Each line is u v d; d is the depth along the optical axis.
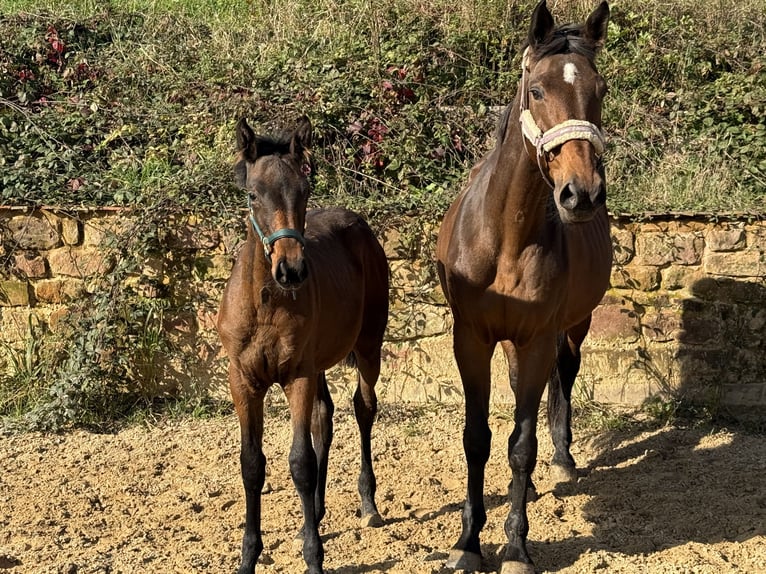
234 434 5.35
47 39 7.72
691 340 5.78
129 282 5.78
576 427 5.56
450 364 5.83
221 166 5.99
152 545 3.90
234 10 8.99
